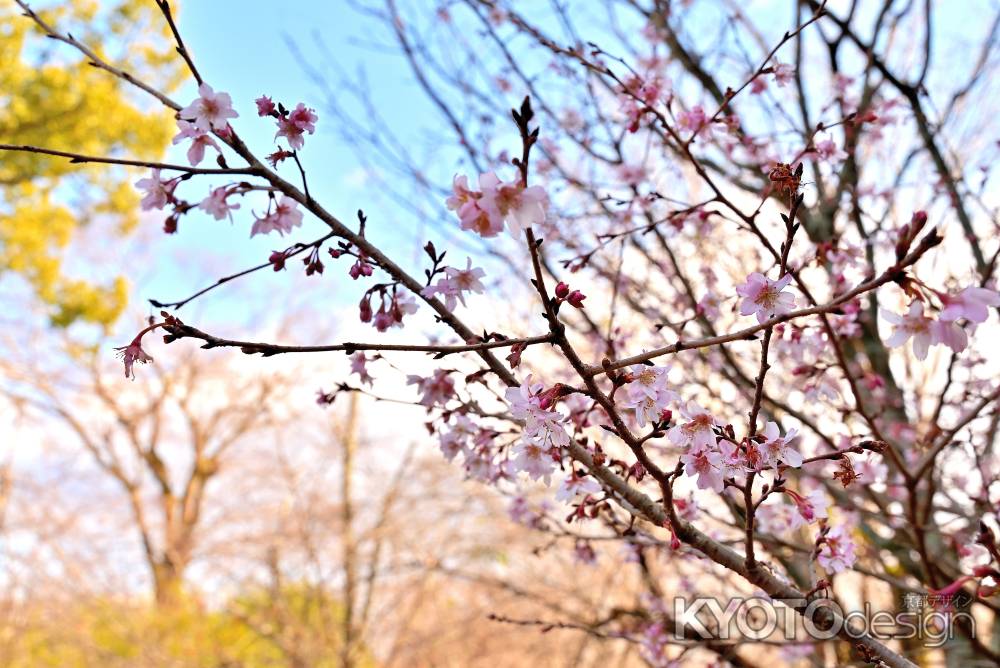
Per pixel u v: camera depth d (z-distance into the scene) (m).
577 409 2.04
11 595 9.43
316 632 8.19
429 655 7.88
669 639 2.72
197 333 1.30
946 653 3.23
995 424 3.03
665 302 3.34
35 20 1.47
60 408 14.55
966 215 3.30
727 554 1.58
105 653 8.48
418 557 7.79
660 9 3.53
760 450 1.40
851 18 3.44
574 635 6.48
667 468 3.43
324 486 9.26
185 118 1.44
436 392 1.84
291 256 1.52
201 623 8.72
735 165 3.29
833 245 2.61
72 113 8.98
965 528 2.91
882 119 3.27
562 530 2.37
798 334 2.30
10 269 10.41
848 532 2.17
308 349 1.32
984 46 3.51
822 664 3.17
